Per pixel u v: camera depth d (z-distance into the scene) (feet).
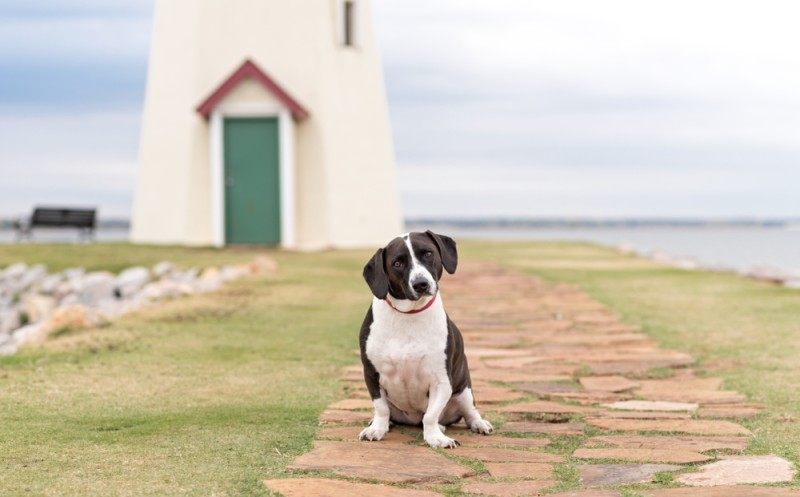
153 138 86.02
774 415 21.74
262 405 22.88
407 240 18.57
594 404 23.54
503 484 16.30
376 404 19.45
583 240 126.93
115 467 17.13
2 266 67.77
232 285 50.72
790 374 26.86
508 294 49.65
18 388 24.63
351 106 86.58
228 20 84.02
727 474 16.72
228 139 81.87
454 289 52.34
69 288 57.67
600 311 42.06
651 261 76.95
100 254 72.08
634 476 16.78
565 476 16.88
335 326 37.27
